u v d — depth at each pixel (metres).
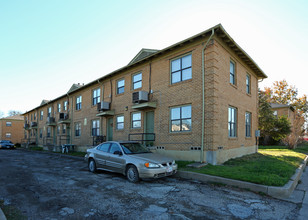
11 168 10.59
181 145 11.05
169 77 12.16
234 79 12.64
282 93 42.47
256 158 11.83
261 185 5.95
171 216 4.26
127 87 15.09
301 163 10.80
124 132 14.90
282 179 6.48
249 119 14.77
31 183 7.10
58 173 9.03
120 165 7.74
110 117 16.84
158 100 12.63
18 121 47.97
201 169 8.30
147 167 6.90
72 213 4.41
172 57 12.07
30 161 13.91
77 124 21.28
